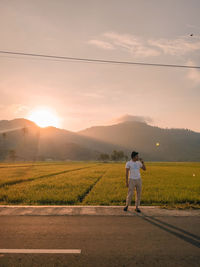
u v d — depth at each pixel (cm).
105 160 16050
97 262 388
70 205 902
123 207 823
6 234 521
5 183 1745
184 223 620
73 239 492
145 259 401
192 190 1330
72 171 3566
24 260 394
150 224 608
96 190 1327
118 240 488
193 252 432
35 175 2619
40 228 567
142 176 2514
